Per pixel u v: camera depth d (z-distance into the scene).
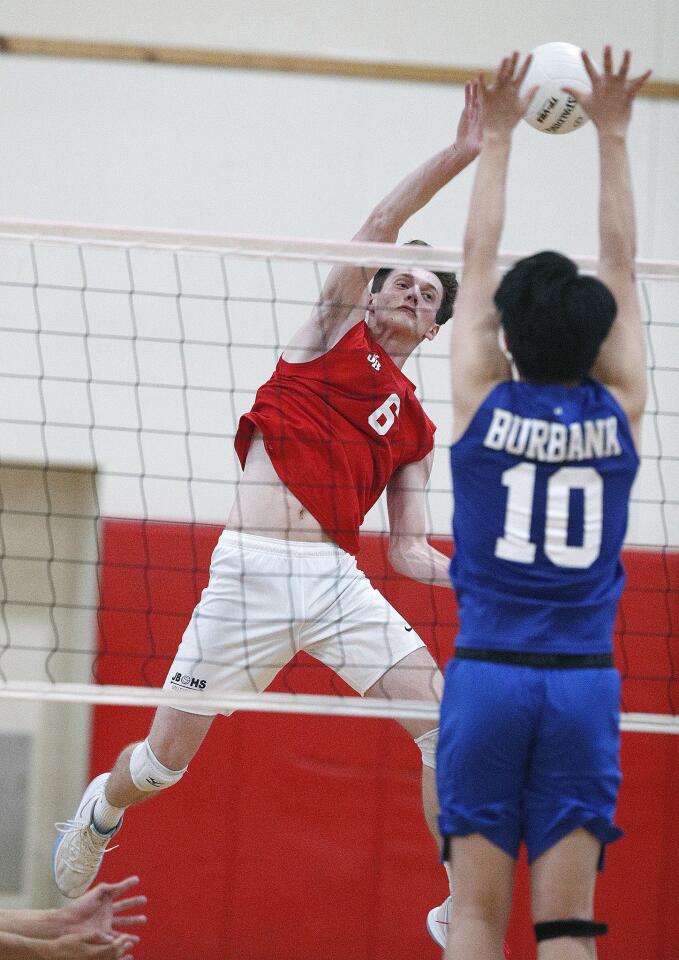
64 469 18.97
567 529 7.97
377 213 10.70
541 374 8.10
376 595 11.23
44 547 19.19
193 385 18.98
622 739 17.62
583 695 7.88
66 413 18.91
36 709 19.47
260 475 11.11
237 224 19.41
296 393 11.16
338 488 11.00
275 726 17.59
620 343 8.37
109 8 19.61
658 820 17.45
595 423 8.02
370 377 11.12
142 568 17.95
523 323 7.99
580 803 7.90
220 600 10.95
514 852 8.05
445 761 8.06
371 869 17.38
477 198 8.62
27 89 19.47
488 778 7.92
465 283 8.52
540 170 19.67
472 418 8.11
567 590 7.96
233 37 19.67
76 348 18.91
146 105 19.53
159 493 18.91
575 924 7.84
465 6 19.81
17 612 19.27
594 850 7.97
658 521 19.03
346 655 11.05
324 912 17.28
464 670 8.02
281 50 19.67
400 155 19.67
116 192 19.38
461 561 8.23
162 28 19.61
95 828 11.46
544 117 10.59
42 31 19.50
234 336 19.03
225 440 18.98
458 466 8.14
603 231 8.59
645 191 19.48
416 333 11.41
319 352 11.17
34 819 19.20
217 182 19.48
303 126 19.66
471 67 19.67
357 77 19.70
